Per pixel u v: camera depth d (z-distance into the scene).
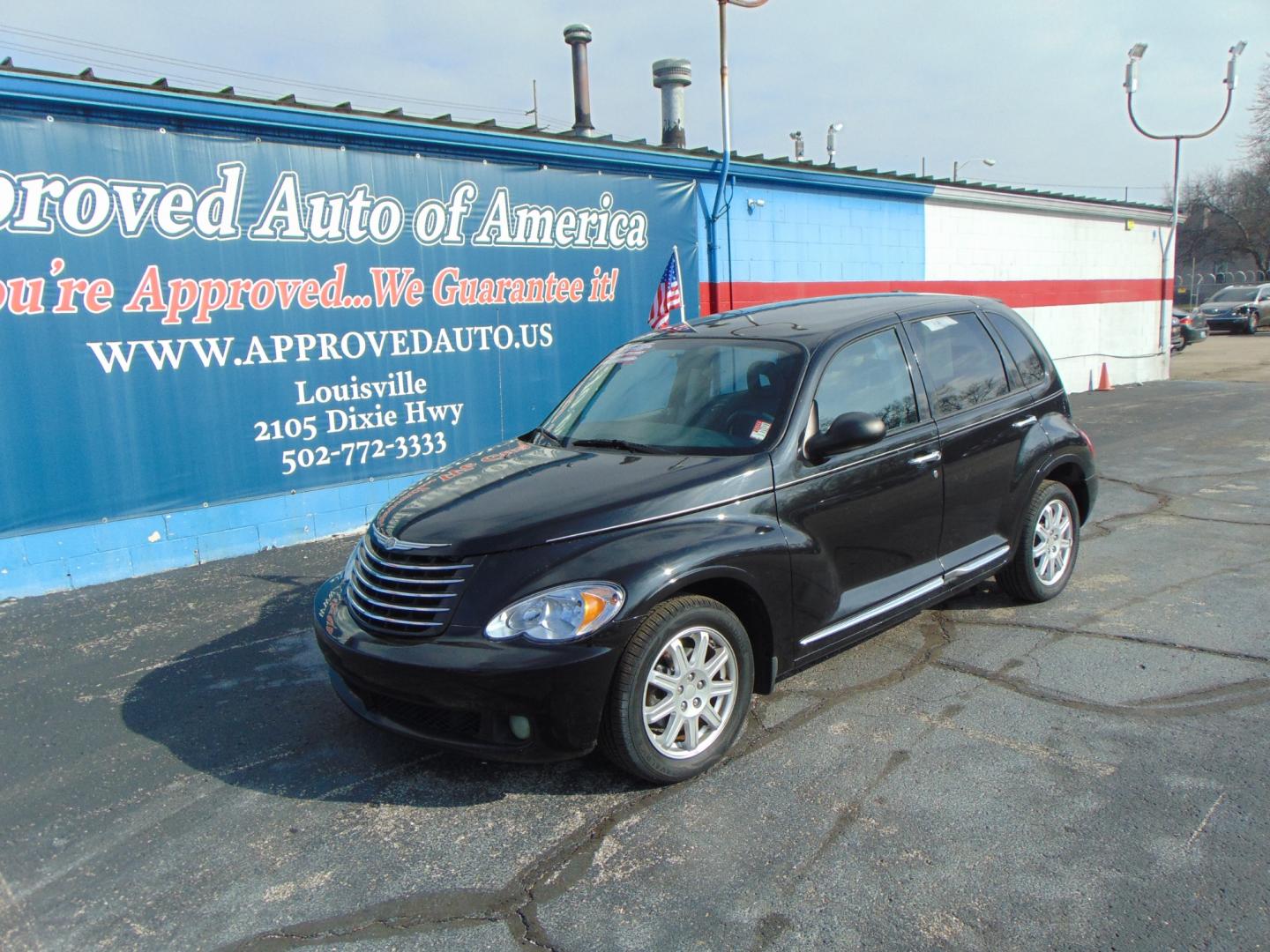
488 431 8.87
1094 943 2.65
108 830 3.51
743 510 3.84
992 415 5.02
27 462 6.45
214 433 7.25
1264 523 7.29
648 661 3.45
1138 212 18.52
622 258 9.74
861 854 3.12
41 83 6.14
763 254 11.30
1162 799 3.38
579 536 3.54
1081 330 17.59
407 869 3.18
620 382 4.94
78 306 6.54
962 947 2.66
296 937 2.86
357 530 8.09
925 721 4.07
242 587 6.56
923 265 13.79
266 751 4.10
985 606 5.55
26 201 6.25
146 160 6.70
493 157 8.58
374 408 8.11
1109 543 6.94
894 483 4.40
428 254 8.27
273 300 7.43
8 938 2.91
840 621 4.18
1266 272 55.88
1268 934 2.65
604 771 3.78
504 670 3.28
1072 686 4.37
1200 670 4.50
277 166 7.32
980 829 3.24
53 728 4.41
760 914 2.85
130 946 2.84
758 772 3.70
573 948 2.74
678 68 12.23
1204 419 13.52
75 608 6.22
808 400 4.19
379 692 3.55
